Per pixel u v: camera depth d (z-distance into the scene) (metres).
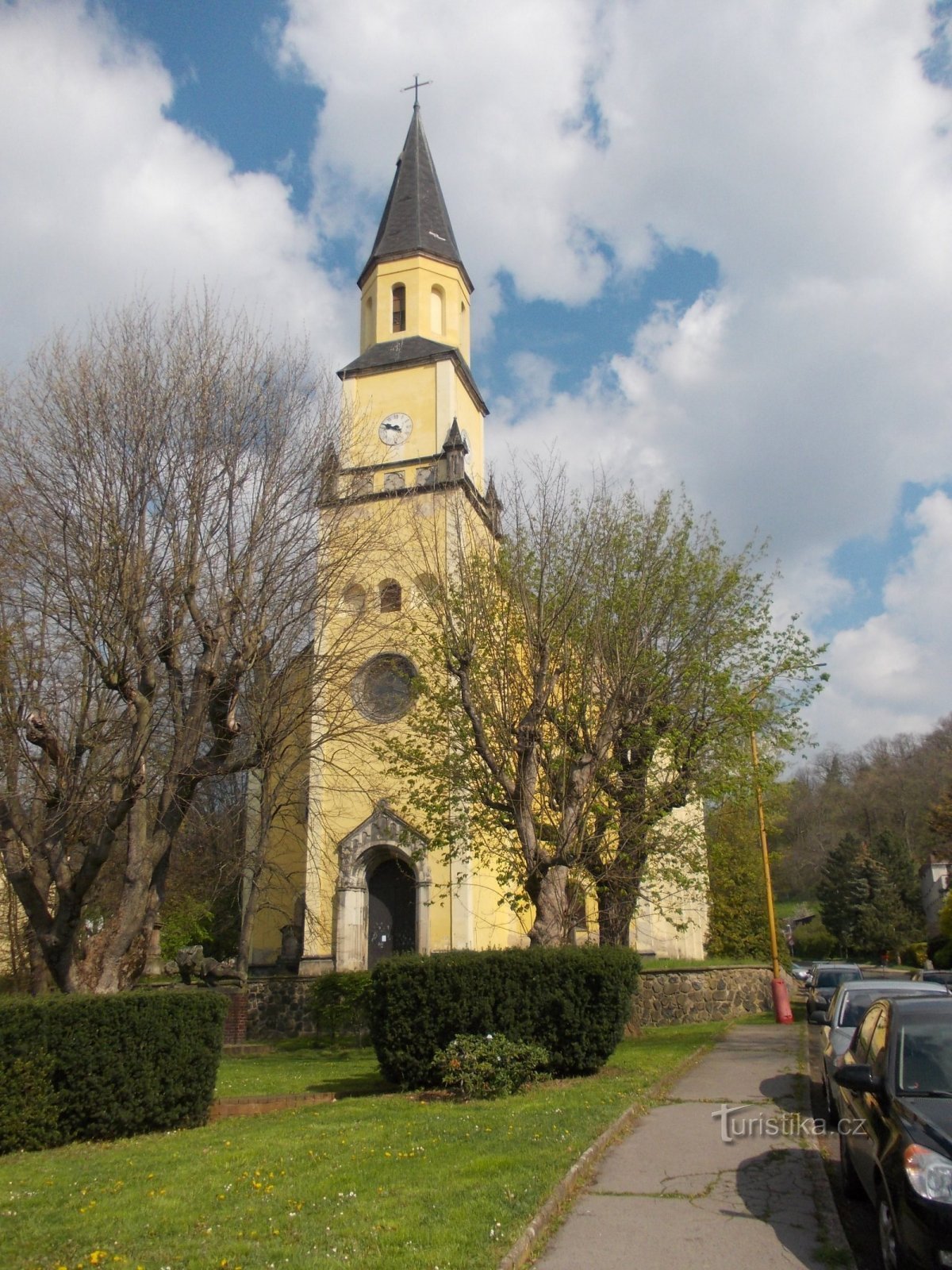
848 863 72.94
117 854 20.73
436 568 22.62
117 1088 11.58
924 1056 7.31
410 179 38.88
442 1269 6.02
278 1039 25.95
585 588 19.81
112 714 16.70
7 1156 10.57
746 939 37.56
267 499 18.52
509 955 14.29
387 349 35.84
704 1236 7.10
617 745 20.17
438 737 22.41
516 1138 9.55
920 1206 5.78
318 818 28.16
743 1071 14.90
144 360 17.70
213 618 17.50
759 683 22.42
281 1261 6.25
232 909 34.91
